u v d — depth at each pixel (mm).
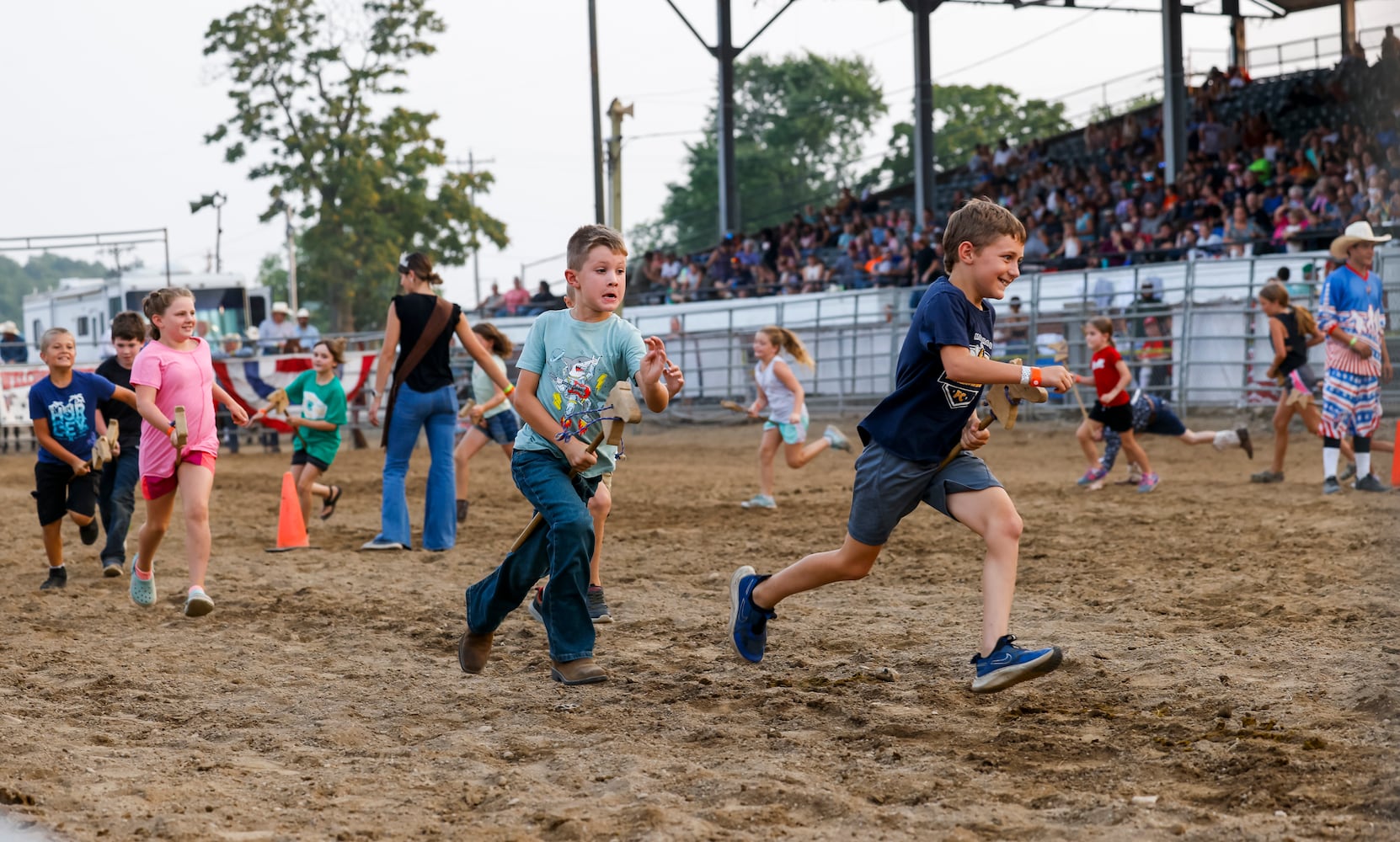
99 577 9836
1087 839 3732
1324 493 12742
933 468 5203
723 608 8000
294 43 55719
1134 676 5859
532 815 4098
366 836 3955
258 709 5719
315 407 11883
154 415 7590
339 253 55562
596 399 5590
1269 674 5758
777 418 13258
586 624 5711
